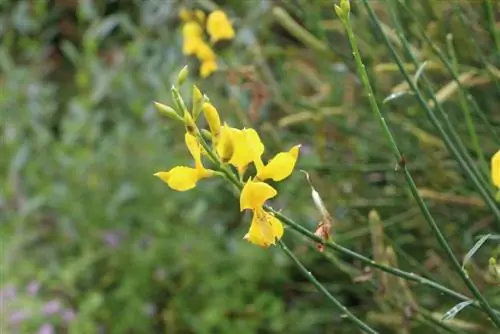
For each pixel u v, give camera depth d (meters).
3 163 1.36
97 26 1.46
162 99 1.24
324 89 0.91
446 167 0.80
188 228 1.19
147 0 1.37
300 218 1.02
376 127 0.84
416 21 0.64
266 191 0.46
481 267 0.78
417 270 0.77
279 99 0.89
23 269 1.14
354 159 0.90
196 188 1.22
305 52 0.97
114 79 1.41
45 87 1.51
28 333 1.05
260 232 0.46
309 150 0.97
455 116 0.78
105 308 1.13
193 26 0.67
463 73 0.74
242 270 1.12
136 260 1.15
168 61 1.29
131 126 1.36
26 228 1.25
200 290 1.12
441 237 0.52
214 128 0.47
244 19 1.06
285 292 1.14
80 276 1.16
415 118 0.75
